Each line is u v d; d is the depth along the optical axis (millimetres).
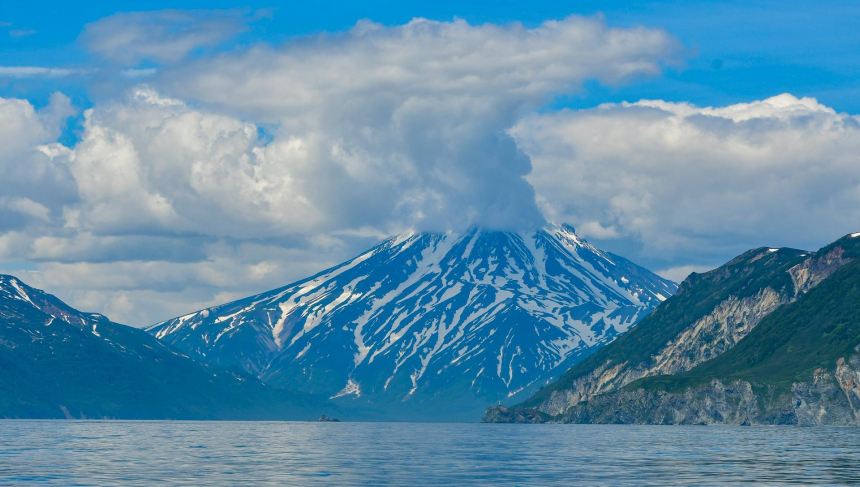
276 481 150875
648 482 147125
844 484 141750
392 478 156625
